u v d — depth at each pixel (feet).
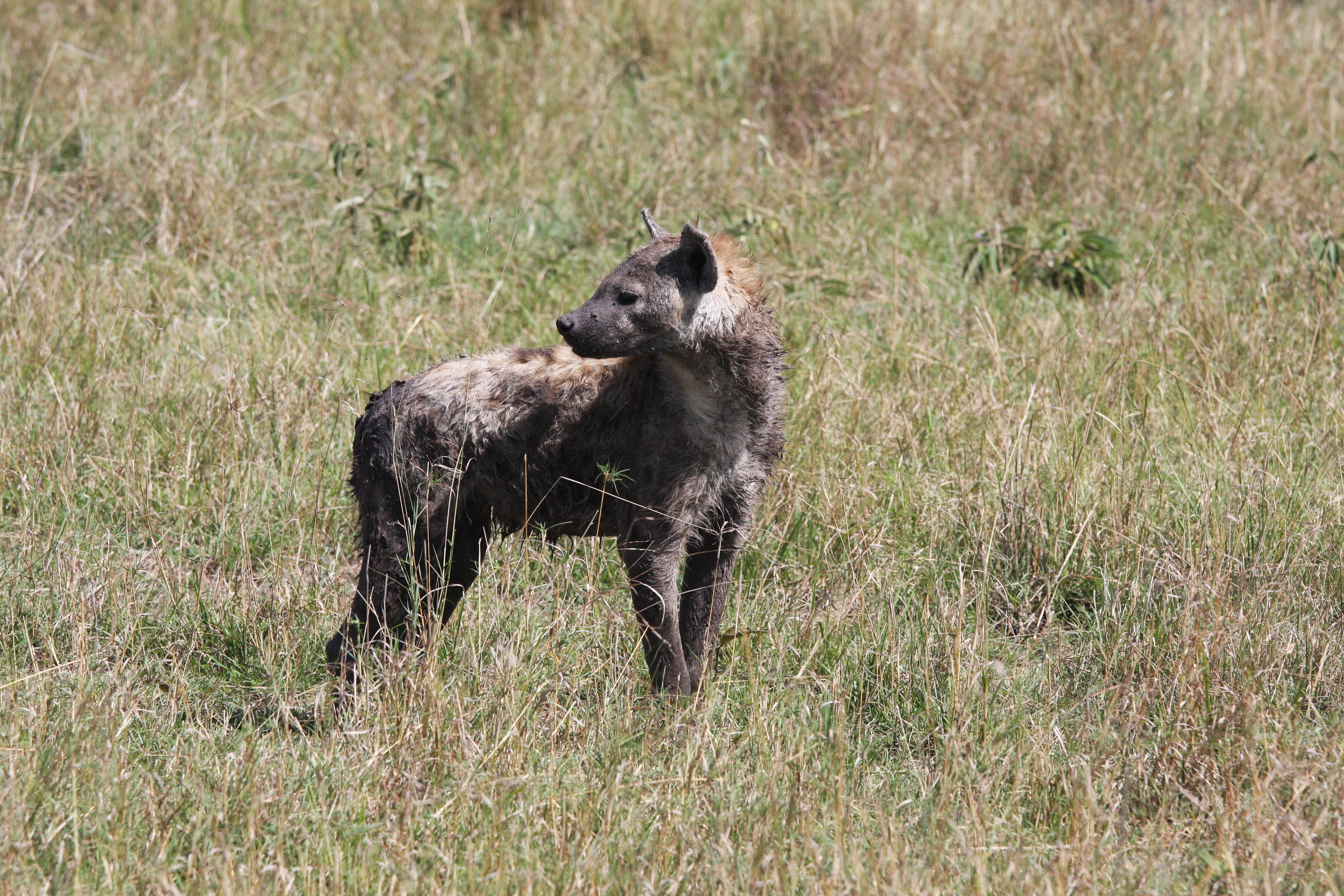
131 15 86.94
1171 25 88.48
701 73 84.64
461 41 86.89
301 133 75.31
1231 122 78.07
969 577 45.55
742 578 45.42
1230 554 43.55
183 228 66.18
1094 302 63.72
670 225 68.80
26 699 37.52
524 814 33.35
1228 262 66.28
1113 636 41.73
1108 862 31.94
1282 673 39.11
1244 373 55.36
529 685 38.83
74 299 60.03
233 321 60.18
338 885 30.50
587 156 75.15
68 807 32.60
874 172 74.49
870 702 40.45
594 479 38.40
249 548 46.65
